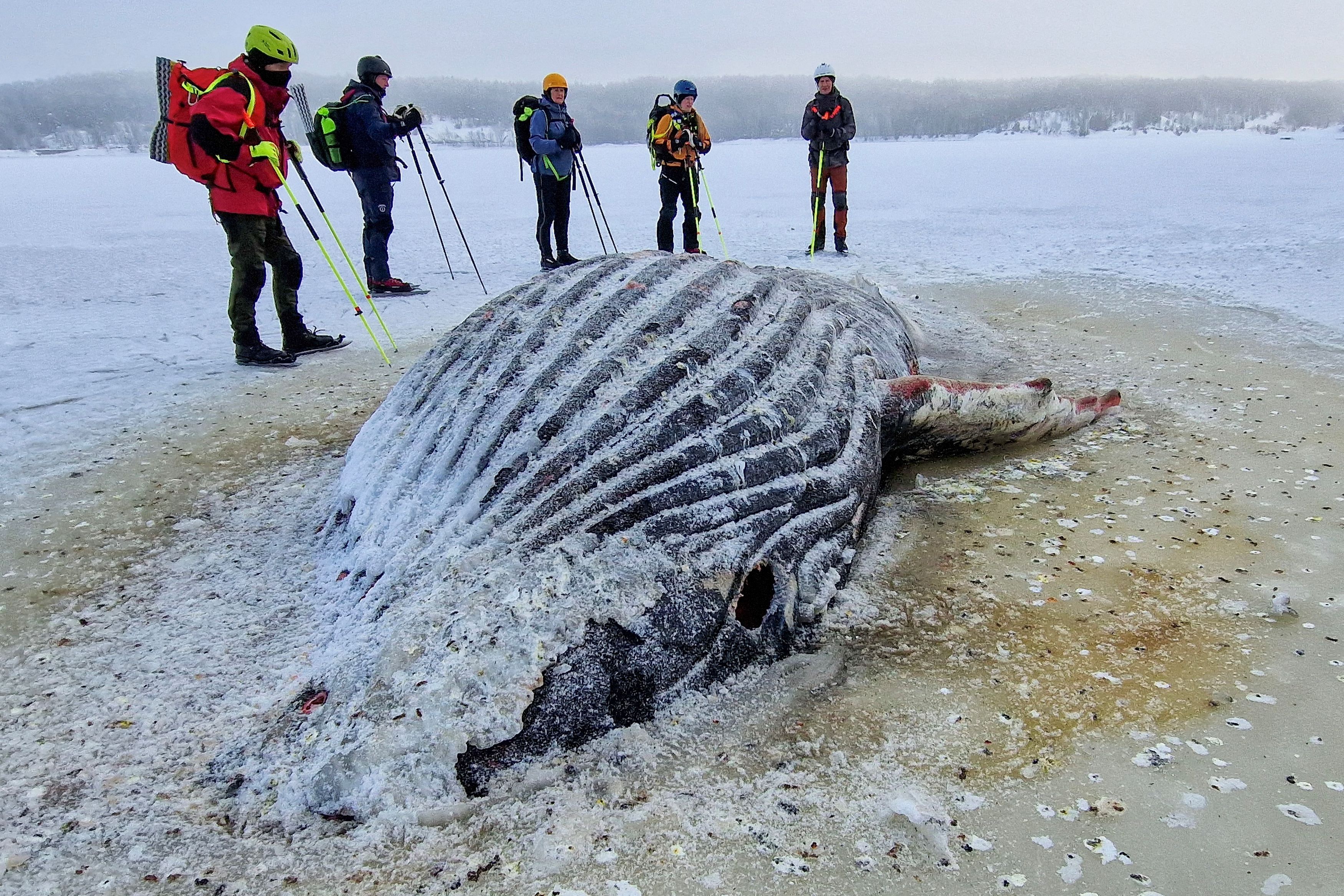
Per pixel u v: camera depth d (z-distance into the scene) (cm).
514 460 328
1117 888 219
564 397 346
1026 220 1430
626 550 293
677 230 1392
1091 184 1959
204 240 1405
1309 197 1553
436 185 2412
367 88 888
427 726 251
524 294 439
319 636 319
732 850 232
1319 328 711
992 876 223
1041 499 436
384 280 928
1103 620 334
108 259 1206
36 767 263
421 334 762
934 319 798
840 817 243
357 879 225
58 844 235
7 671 311
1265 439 498
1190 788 251
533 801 249
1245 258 1012
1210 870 224
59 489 459
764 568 319
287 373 656
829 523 349
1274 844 231
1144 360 655
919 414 438
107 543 402
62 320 827
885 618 337
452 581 288
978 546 391
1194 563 373
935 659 312
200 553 389
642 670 278
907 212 1586
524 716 258
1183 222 1320
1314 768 256
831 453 366
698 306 409
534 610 272
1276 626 327
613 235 1352
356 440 415
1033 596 350
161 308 885
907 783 255
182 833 239
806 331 425
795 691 296
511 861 229
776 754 267
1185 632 326
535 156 1006
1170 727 276
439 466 347
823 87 1103
